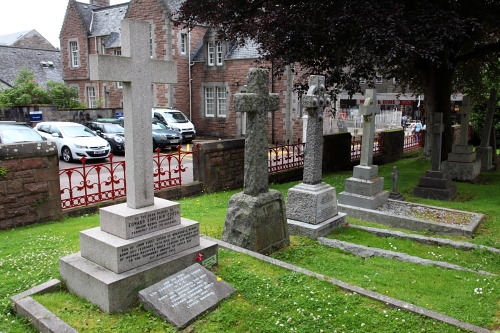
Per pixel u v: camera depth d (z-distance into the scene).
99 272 4.31
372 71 12.66
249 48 27.44
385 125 34.91
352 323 4.07
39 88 28.78
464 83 20.36
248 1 14.06
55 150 8.02
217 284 4.66
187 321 4.06
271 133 26.75
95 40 34.28
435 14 10.62
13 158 7.41
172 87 29.19
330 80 12.09
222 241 6.20
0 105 26.08
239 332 3.96
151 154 4.73
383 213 8.88
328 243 7.04
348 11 10.91
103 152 17.75
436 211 9.30
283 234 6.76
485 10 12.70
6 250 6.06
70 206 8.69
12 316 4.18
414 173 14.58
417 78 19.20
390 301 4.48
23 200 7.62
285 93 25.69
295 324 4.05
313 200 7.43
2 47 38.19
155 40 29.34
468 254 6.87
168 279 4.45
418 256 6.77
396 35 10.13
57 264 5.38
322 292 4.70
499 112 22.44
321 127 7.66
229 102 28.75
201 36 31.02
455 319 4.17
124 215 4.39
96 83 34.84
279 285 4.85
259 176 6.32
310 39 11.59
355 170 9.63
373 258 6.46
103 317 4.08
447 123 15.48
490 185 12.65
